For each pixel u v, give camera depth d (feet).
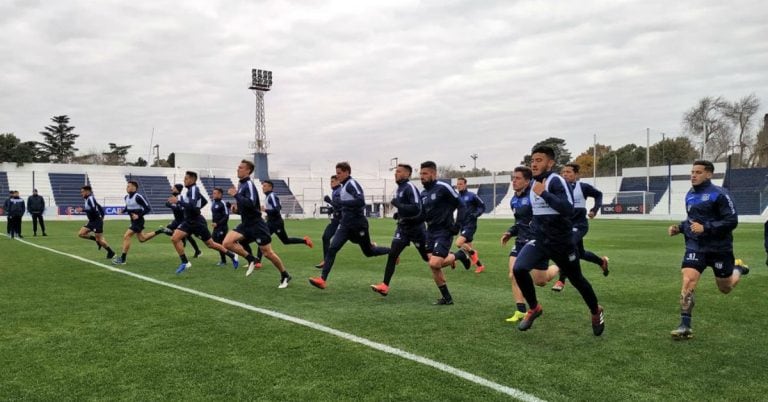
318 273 32.14
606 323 18.48
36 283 27.53
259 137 192.54
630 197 148.87
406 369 13.26
